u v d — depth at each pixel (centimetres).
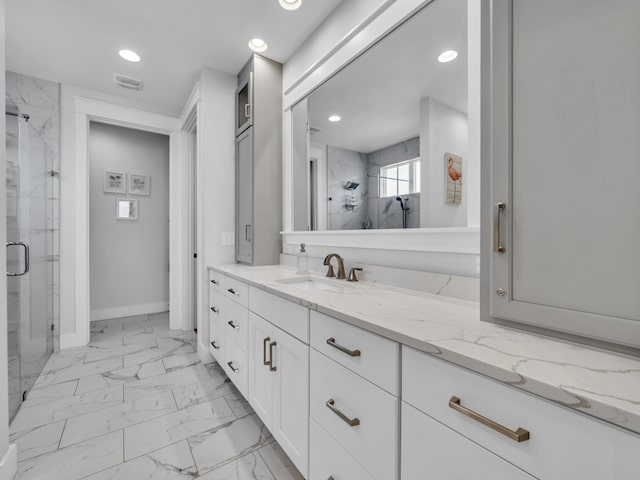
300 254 194
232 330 190
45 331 239
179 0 174
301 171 223
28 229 213
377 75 158
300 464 117
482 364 57
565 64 64
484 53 80
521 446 53
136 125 308
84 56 230
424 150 135
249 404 177
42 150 241
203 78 248
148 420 166
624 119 57
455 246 121
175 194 330
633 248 56
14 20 190
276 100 242
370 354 84
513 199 74
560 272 66
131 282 378
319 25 197
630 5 56
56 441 147
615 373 52
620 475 42
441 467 66
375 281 154
